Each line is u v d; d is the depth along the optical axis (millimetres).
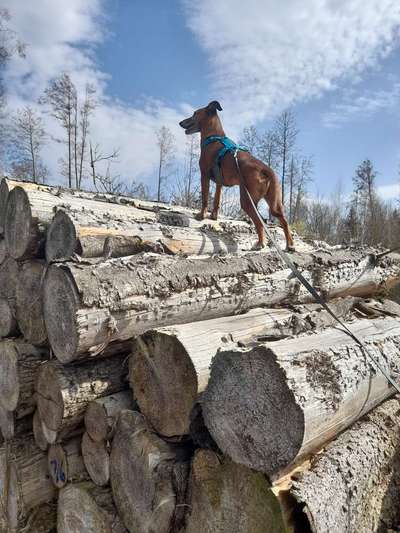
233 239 4156
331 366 1846
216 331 2336
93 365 2635
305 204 27734
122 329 2418
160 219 4074
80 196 4223
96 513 2361
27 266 3262
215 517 1711
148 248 3139
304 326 2883
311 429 1526
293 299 3607
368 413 2289
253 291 3182
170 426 2098
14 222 3396
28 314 3092
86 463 2600
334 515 1569
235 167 4160
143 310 2475
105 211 3684
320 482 1602
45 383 2656
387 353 2391
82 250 2883
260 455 1567
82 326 2240
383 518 1923
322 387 1688
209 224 4355
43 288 2559
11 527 3043
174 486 1980
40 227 3229
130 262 2615
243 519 1598
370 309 3650
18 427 3100
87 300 2229
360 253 4488
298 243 5262
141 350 2230
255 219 4008
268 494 1519
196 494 1809
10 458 3080
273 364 1572
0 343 3160
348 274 4148
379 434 2105
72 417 2523
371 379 2113
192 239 3711
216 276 2906
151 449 2098
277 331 2713
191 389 1987
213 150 4352
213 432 1737
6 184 3814
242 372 1651
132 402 2494
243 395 1643
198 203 11969
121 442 2252
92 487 2514
